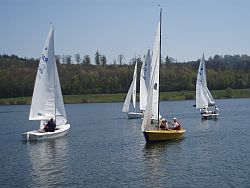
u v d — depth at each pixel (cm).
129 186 2980
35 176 3331
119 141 5134
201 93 8519
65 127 5697
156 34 4850
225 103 14988
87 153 4297
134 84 9081
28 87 17300
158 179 3144
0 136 6041
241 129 6338
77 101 17500
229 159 3819
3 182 3161
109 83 18488
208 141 4947
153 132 4703
